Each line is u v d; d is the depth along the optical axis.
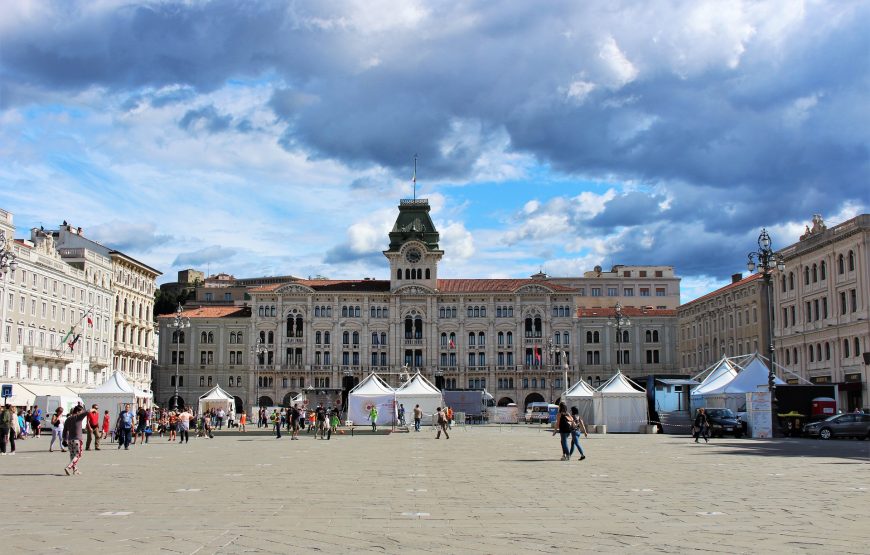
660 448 50.94
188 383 153.38
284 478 31.36
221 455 46.56
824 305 95.25
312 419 86.38
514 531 18.02
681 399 90.50
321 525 18.94
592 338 156.00
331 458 43.47
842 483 27.98
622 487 27.16
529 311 152.00
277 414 71.38
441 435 76.38
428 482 29.47
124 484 29.09
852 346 88.50
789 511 20.91
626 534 17.53
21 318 99.25
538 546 16.11
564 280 186.75
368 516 20.47
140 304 141.00
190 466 37.91
